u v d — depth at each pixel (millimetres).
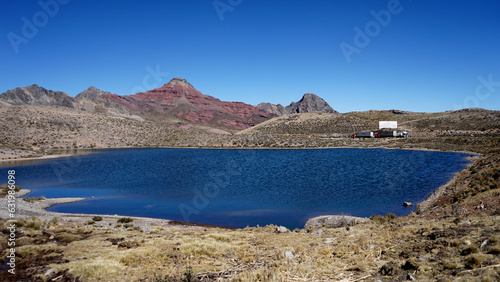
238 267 13227
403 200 37938
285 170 72688
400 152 106812
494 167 36250
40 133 149750
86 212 36438
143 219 31734
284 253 14727
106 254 14938
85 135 164625
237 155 116438
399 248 13031
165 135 191125
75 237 19094
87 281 11570
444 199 31469
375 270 10969
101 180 62656
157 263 13898
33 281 11242
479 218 15570
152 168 81562
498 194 21781
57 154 119812
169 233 22188
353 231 19625
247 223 31031
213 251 16281
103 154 124688
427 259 10867
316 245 16406
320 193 45125
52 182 60438
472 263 9406
